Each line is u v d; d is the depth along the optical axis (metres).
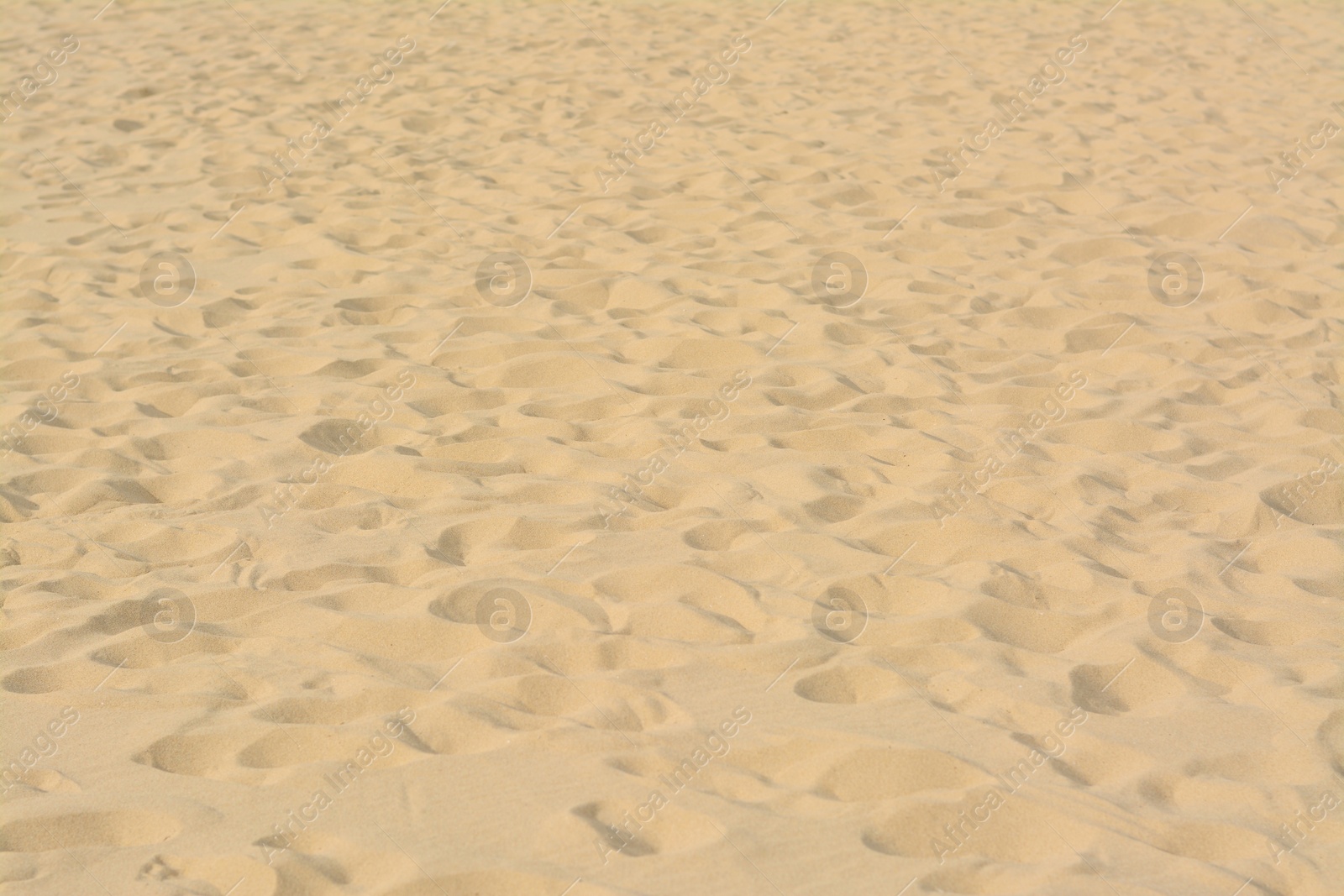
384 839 2.32
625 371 4.72
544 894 2.18
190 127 8.35
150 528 3.55
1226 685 2.87
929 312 5.37
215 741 2.62
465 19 12.02
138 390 4.53
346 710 2.74
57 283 5.74
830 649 2.95
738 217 6.56
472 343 4.97
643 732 2.64
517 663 2.89
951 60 10.24
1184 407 4.45
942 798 2.43
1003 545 3.47
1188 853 2.32
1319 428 4.29
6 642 2.97
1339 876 2.25
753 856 2.26
